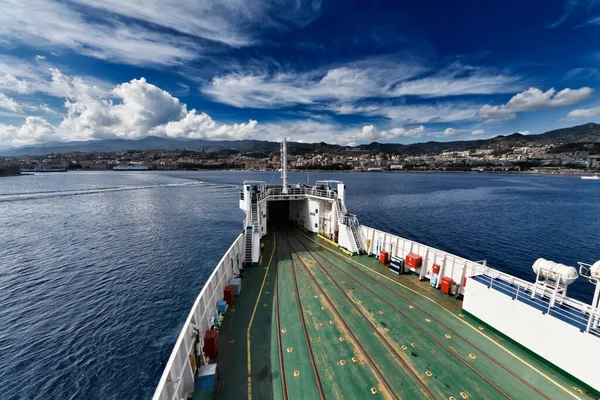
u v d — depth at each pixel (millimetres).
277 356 8531
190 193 92938
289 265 16062
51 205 66375
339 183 20375
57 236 39375
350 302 11719
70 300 20797
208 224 47406
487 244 32656
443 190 97438
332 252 18375
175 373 6137
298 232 24031
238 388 7328
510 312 8883
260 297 12242
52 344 15883
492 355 8438
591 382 6910
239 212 58969
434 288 12969
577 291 21547
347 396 7043
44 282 23984
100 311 19266
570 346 7328
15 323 17922
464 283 11781
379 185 117812
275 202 31953
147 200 75875
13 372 13891
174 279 24578
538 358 8102
